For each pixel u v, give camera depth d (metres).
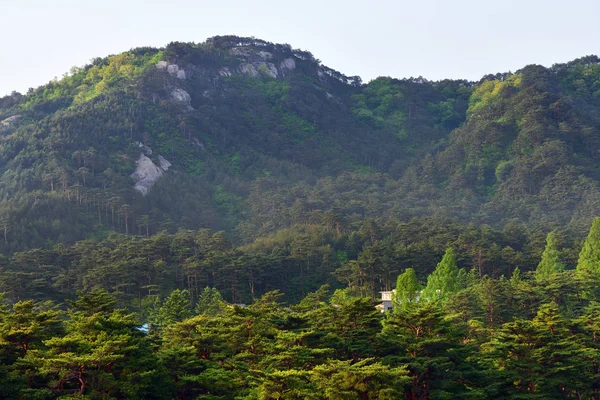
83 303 70.88
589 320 80.38
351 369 56.22
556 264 134.25
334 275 151.38
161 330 92.69
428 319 69.88
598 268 126.25
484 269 153.50
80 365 57.00
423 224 182.75
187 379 64.12
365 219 194.88
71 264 153.00
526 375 70.06
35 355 59.03
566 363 71.00
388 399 56.28
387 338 68.44
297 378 57.19
